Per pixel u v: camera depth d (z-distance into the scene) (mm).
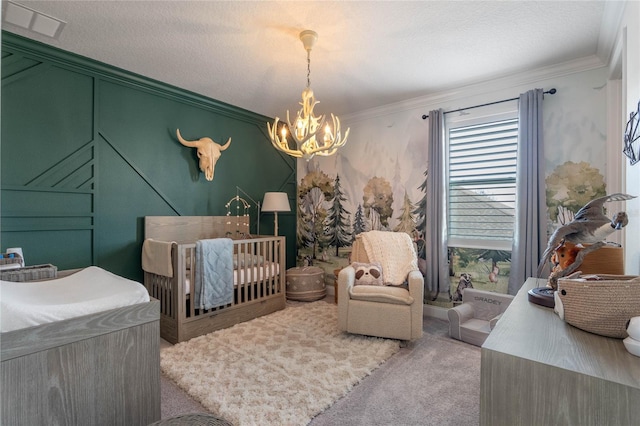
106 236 2979
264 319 3359
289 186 4840
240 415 1774
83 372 1235
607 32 2271
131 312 1371
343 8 2068
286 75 3092
